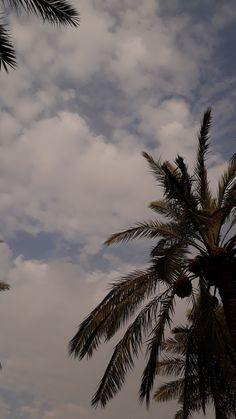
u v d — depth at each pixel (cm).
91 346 1470
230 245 1438
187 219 1341
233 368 1295
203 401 1444
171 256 1238
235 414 1489
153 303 1457
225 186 1548
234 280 1370
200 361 1428
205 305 1337
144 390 1359
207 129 1612
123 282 1499
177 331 1636
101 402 1390
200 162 1617
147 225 1548
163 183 1322
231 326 1313
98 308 1481
